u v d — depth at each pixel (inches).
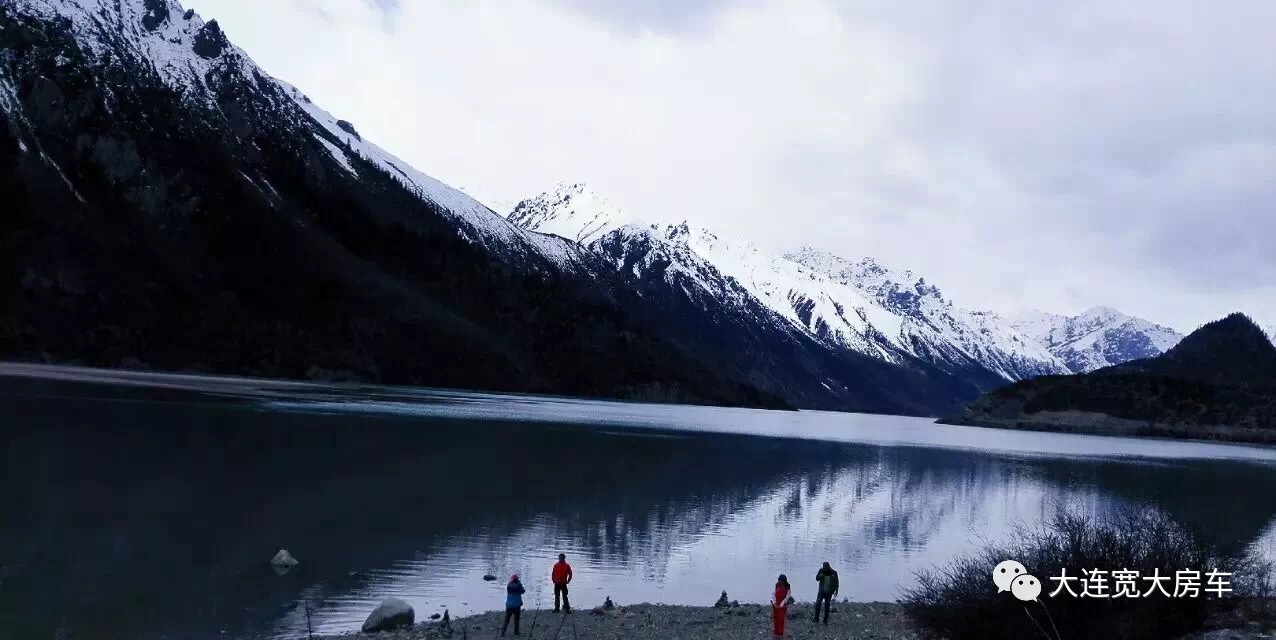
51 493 1422.2
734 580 1206.9
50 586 932.6
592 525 1530.5
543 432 3499.0
